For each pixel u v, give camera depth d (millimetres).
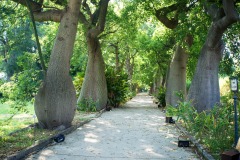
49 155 6918
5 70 32812
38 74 12188
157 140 9062
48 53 13977
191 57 20203
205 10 13633
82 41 22406
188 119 9688
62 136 8617
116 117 15617
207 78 12578
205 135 8578
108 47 29672
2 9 11344
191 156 7090
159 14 16531
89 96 19000
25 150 6801
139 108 22281
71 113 10742
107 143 8500
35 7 11641
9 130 10297
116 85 22062
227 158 5719
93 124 12617
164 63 27406
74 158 6707
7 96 12031
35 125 10539
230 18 11094
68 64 10820
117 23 19625
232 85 7129
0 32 12852
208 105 12359
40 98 10297
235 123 7027
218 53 12812
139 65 45188
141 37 25859
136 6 17578
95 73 19344
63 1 11875
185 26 14297
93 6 20906
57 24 19406
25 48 31500
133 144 8422
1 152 6656
